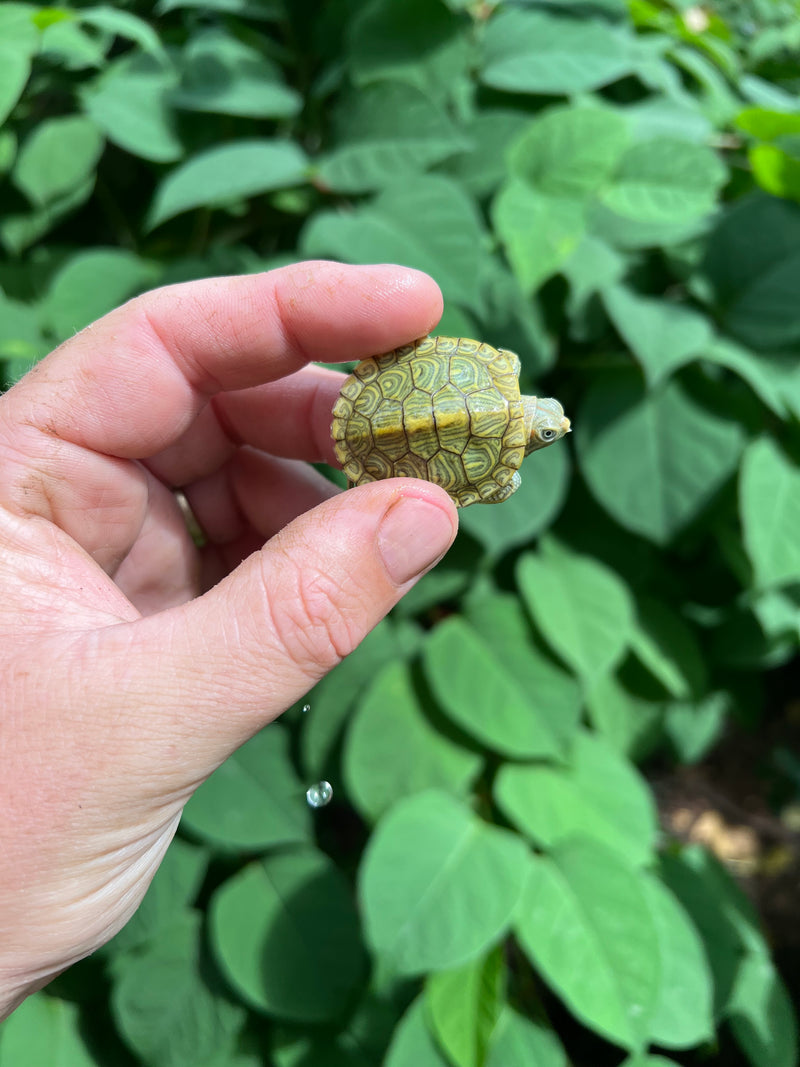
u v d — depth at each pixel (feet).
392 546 0.43
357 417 0.51
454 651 0.76
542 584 0.78
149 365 0.51
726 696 0.97
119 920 0.49
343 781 0.76
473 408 0.49
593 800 0.75
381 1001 0.71
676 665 0.88
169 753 0.42
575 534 0.87
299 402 0.62
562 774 0.76
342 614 0.43
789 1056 0.74
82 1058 0.69
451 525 0.45
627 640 0.81
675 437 0.79
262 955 0.67
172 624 0.42
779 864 1.04
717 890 0.83
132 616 0.47
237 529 0.70
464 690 0.73
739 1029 0.75
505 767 0.75
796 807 1.09
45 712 0.41
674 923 0.71
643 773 1.12
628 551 0.87
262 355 0.53
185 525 0.65
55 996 0.70
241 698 0.42
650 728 0.88
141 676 0.41
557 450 0.76
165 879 0.69
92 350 0.50
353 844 0.90
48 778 0.41
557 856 0.69
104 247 0.88
